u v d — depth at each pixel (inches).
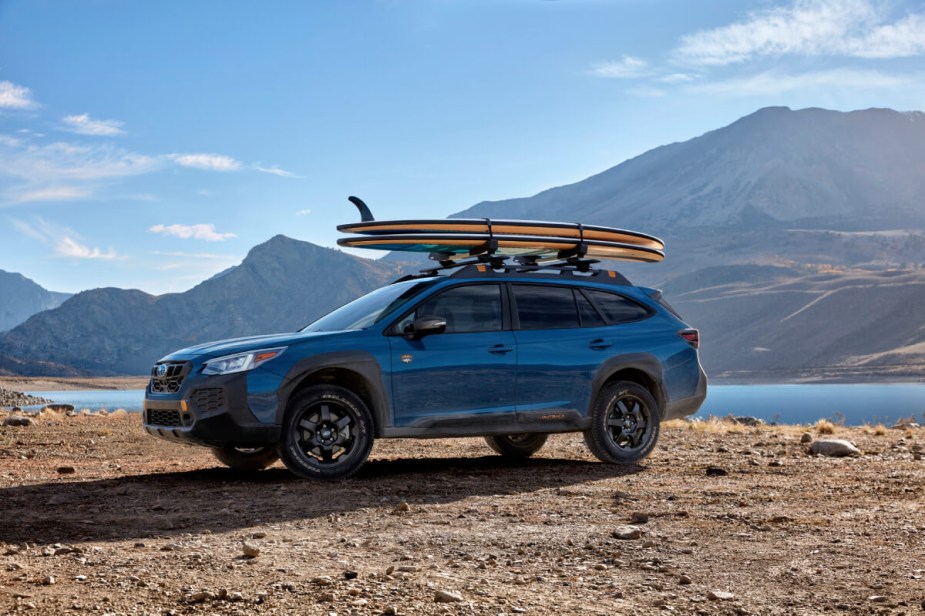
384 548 225.5
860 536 240.4
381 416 347.9
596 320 394.9
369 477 352.8
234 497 304.2
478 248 399.2
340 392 342.3
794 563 211.0
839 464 398.0
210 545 227.3
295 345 339.6
